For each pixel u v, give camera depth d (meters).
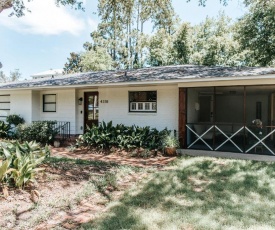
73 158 8.33
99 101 12.24
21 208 3.99
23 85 13.55
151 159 8.33
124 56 28.77
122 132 10.13
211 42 23.03
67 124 13.23
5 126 13.09
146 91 11.16
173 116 10.52
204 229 3.47
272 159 8.12
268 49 18.88
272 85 8.48
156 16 11.67
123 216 3.89
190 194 4.82
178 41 24.19
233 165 7.08
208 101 12.15
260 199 4.56
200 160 7.81
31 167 4.72
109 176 5.91
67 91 13.35
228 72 9.20
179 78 9.12
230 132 11.48
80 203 4.41
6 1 6.69
